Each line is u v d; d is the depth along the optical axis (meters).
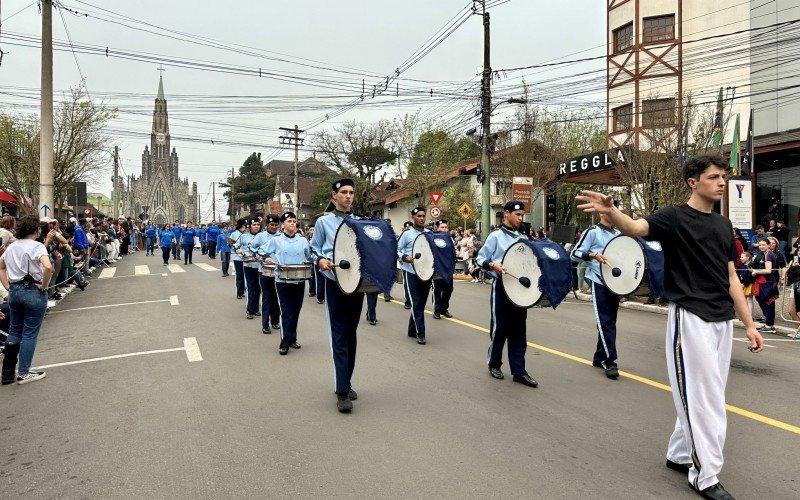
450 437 4.34
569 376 6.21
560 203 30.80
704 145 14.94
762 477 3.71
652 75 21.03
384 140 42.56
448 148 36.50
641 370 6.53
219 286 15.27
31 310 6.04
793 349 8.22
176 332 8.77
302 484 3.53
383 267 4.76
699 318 3.38
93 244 17.69
